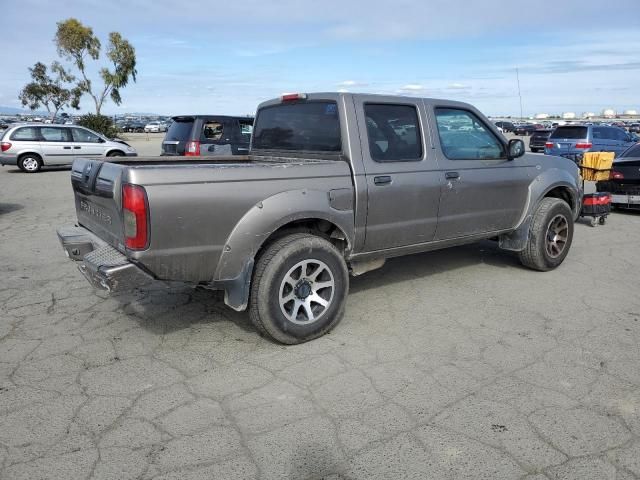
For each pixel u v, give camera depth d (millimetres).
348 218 4168
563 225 5910
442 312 4699
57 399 3225
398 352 3885
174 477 2535
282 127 4906
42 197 11883
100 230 3996
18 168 18766
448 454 2701
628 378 3484
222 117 11312
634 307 4820
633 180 9383
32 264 6207
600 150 16719
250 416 3051
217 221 3557
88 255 3713
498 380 3459
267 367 3646
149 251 3369
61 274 5793
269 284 3752
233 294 3795
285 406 3154
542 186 5648
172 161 4973
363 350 3920
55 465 2613
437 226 4840
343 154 4234
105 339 4098
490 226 5352
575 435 2857
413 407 3137
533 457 2676
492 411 3086
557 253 5938
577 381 3445
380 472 2572
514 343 4039
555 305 4871
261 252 3918
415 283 5547
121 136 47406
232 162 5270
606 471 2574
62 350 3904
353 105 4277
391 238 4543
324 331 4090
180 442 2805
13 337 4125
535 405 3154
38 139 17203
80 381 3447
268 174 3752
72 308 4754
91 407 3135
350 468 2604
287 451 2734
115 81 38125
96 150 18141
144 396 3264
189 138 11047
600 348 3943
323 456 2693
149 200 3309
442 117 4855
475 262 6340
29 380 3455
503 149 5363
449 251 6867
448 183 4789
